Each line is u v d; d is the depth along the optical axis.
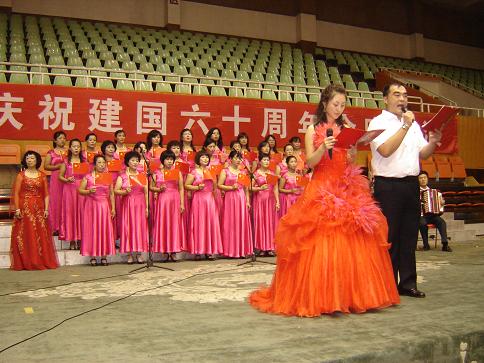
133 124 7.41
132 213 5.48
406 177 3.15
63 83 7.69
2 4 10.41
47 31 9.93
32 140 6.96
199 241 5.72
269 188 6.21
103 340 2.23
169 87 8.20
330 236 2.66
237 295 3.30
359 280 2.65
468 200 9.21
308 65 11.63
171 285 3.79
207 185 5.82
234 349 2.05
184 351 2.04
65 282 4.08
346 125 2.98
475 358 2.30
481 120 10.81
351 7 14.41
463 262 5.18
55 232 5.90
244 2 12.89
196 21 12.30
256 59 11.38
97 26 10.92
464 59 15.95
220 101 7.92
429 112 9.77
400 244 3.21
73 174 5.70
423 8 15.41
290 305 2.66
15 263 5.06
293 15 13.48
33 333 2.37
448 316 2.60
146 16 11.82
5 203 6.48
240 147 6.18
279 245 2.79
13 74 7.39
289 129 8.34
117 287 3.74
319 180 2.84
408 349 2.11
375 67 13.28
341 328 2.37
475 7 15.82
